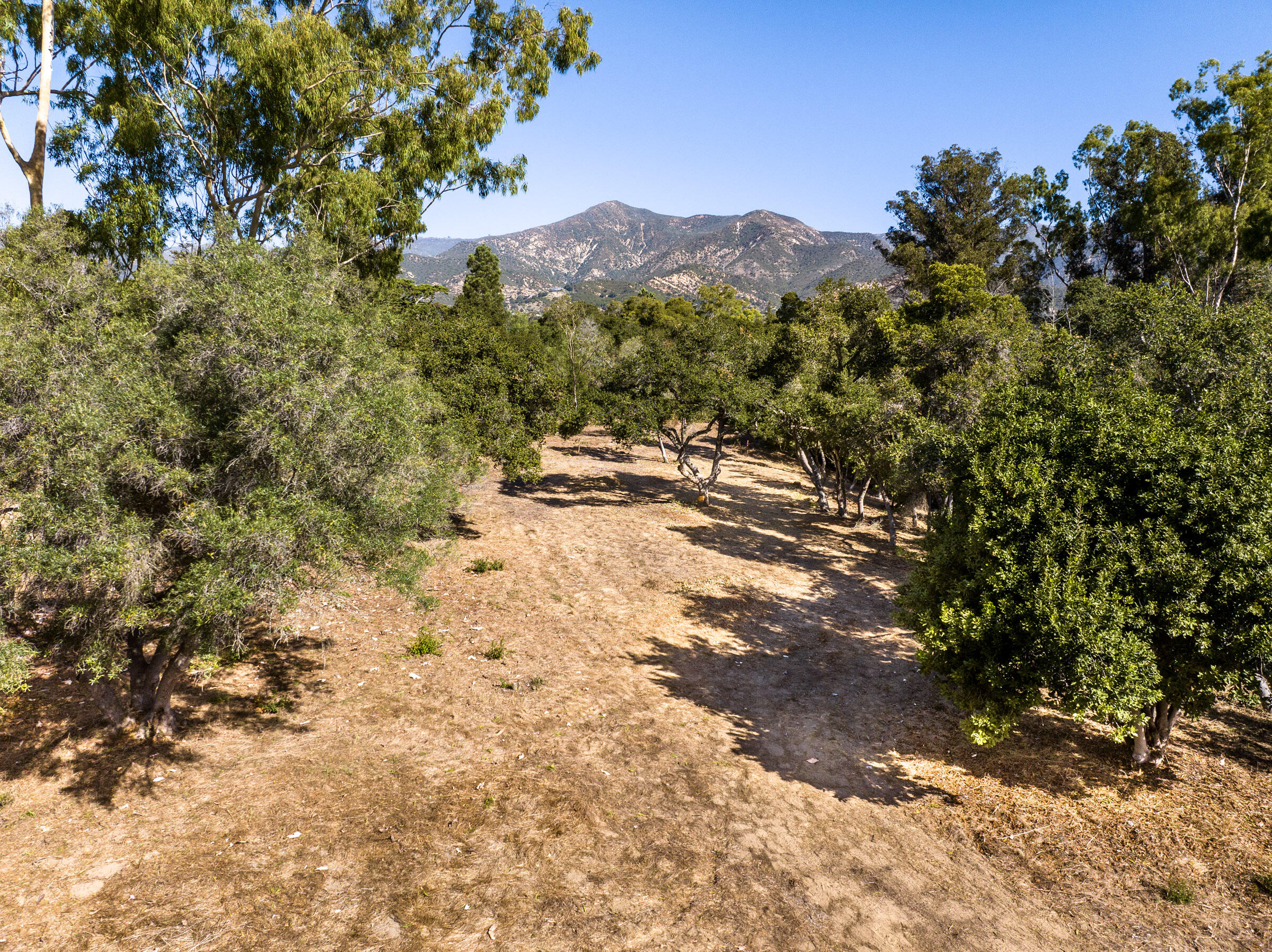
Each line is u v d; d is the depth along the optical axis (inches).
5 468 260.1
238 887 262.5
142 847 280.7
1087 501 328.8
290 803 320.8
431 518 406.6
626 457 1562.5
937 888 297.1
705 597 701.9
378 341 388.2
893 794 376.2
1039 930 270.2
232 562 269.9
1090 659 287.9
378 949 237.5
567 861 297.9
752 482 1400.1
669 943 253.0
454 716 425.7
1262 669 307.1
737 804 358.3
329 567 296.0
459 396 801.6
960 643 340.2
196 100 740.0
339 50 778.8
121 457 255.6
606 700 466.9
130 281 369.7
